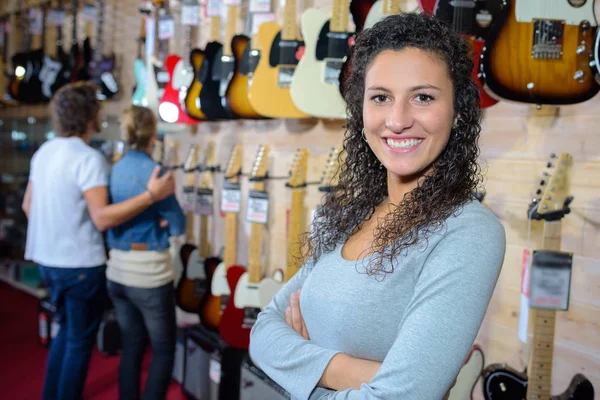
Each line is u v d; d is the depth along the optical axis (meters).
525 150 1.74
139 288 2.29
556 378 1.68
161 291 2.33
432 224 0.87
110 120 4.07
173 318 2.41
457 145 0.93
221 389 2.57
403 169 0.92
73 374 2.40
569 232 1.63
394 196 1.03
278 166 2.73
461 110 0.93
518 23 1.53
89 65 4.04
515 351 1.79
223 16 3.07
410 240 0.88
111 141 4.05
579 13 1.52
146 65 3.59
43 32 4.64
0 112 5.45
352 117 1.09
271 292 2.51
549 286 1.55
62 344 2.53
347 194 1.16
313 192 2.47
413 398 0.76
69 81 4.19
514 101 1.56
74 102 2.42
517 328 1.78
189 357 2.87
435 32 0.90
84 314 2.43
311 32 2.08
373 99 0.94
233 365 2.57
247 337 2.51
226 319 2.51
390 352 0.80
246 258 2.99
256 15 2.71
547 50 1.51
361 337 0.90
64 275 2.35
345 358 0.90
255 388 2.33
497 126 1.82
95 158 2.34
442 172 0.92
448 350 0.77
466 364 1.73
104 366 3.36
